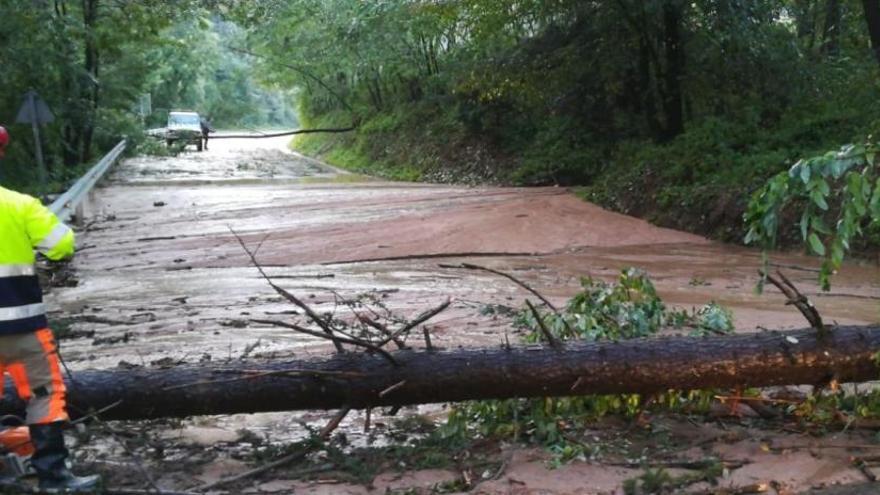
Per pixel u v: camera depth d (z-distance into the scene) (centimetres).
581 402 582
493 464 516
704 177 1700
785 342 551
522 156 2741
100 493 465
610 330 630
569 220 1617
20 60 2270
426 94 3488
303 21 3228
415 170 3152
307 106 5062
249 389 530
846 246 562
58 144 2759
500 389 538
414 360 535
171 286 1163
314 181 2862
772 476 498
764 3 1881
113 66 3116
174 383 528
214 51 5794
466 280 1177
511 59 2277
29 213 446
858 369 552
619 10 2052
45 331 455
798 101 1908
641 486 480
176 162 3712
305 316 959
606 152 2483
